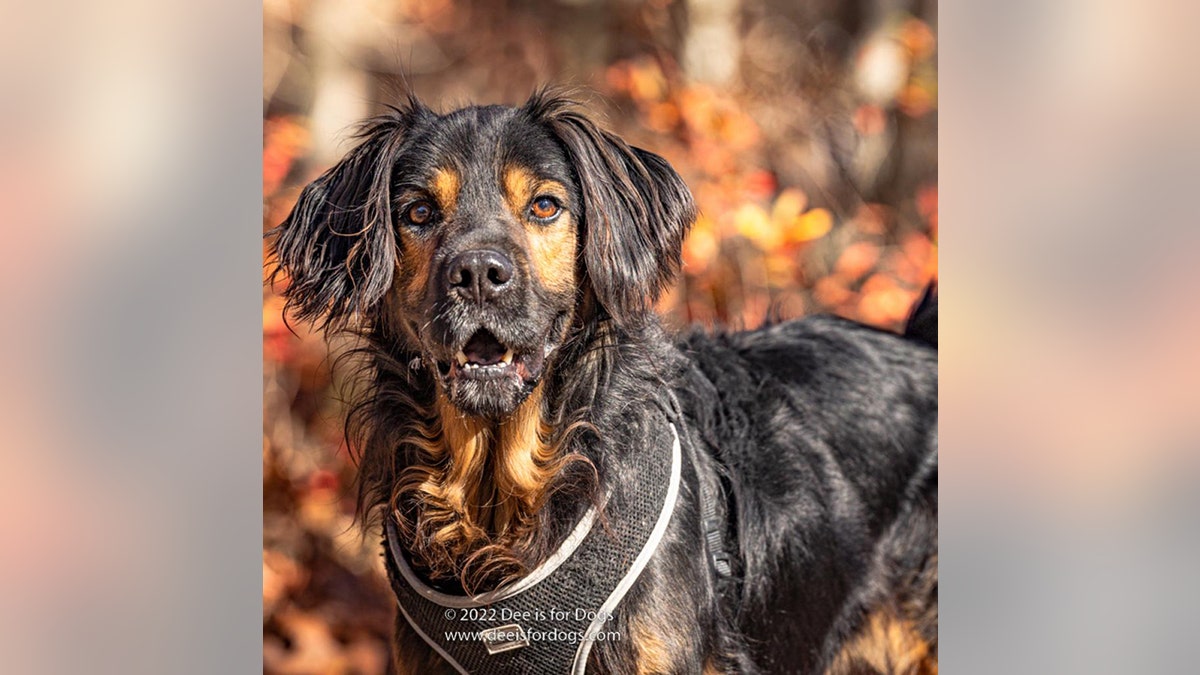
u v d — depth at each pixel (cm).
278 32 696
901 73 712
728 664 317
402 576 303
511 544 297
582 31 805
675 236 323
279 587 489
